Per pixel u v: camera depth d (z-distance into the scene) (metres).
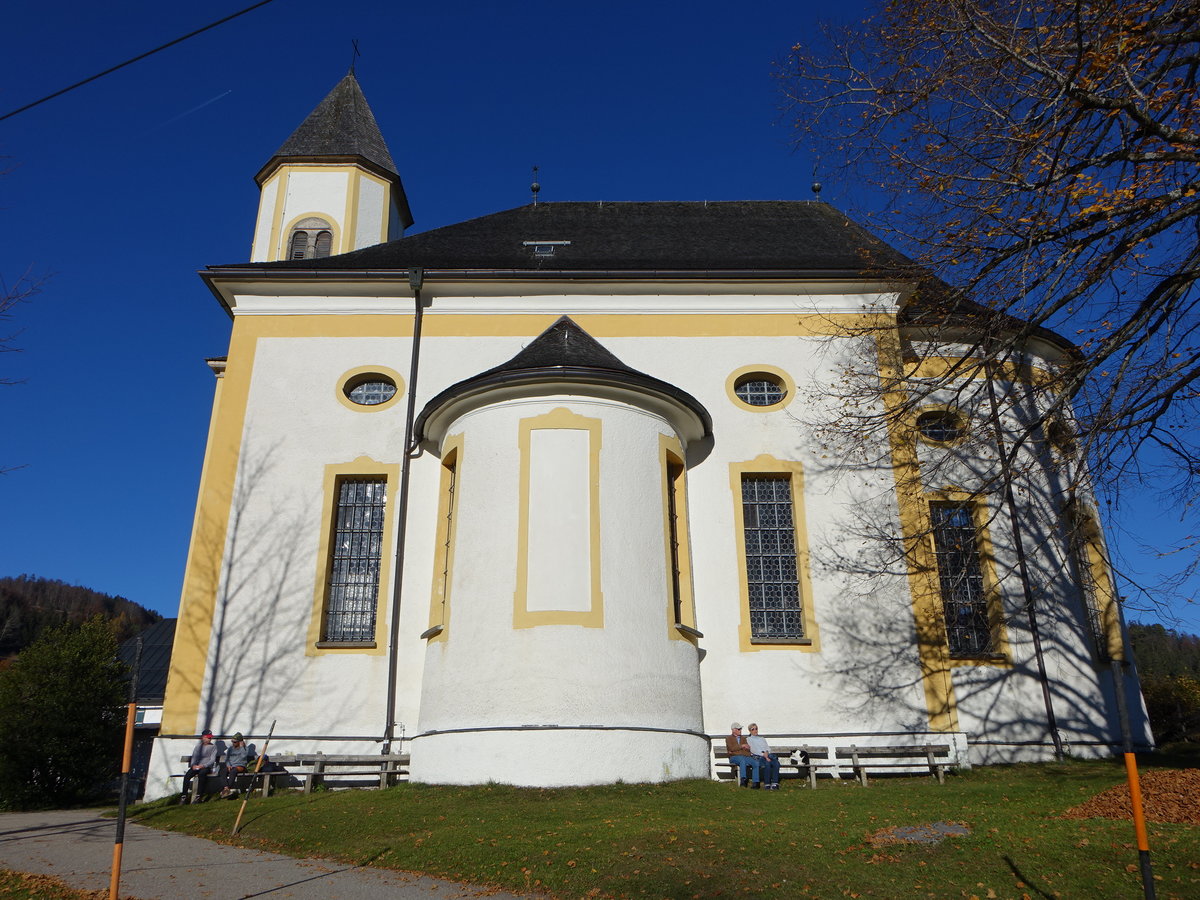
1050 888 7.66
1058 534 17.30
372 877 8.82
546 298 18.78
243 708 15.82
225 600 16.47
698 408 16.50
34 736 20.06
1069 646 17.16
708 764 14.94
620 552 14.59
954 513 14.28
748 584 17.02
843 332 18.25
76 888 8.45
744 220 23.78
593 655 13.77
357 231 23.66
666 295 18.88
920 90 12.22
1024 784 13.15
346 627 16.69
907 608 16.67
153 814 13.63
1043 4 11.43
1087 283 11.09
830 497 17.38
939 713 16.03
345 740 15.61
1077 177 10.98
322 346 18.36
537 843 9.38
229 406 17.80
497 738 13.37
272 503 17.16
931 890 7.71
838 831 9.59
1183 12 10.28
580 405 15.26
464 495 15.23
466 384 15.46
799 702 16.00
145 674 29.31
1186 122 10.51
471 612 14.34
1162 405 10.86
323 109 25.48
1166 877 7.75
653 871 8.27
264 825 11.60
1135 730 17.34
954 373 13.66
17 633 47.19
